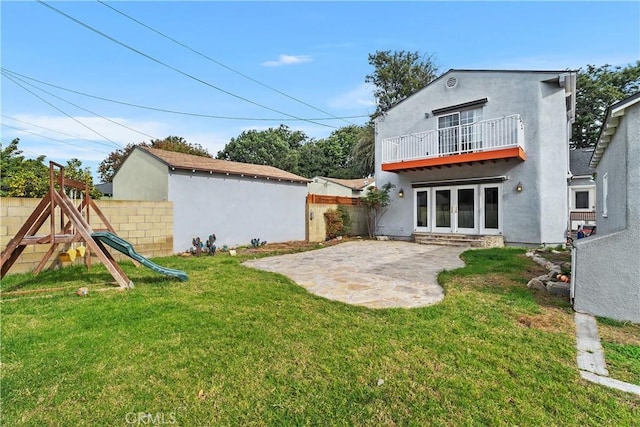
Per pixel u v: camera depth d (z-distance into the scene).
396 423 2.13
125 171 11.17
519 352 3.06
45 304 4.40
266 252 10.01
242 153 38.00
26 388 2.46
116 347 3.12
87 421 2.14
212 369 2.77
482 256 8.71
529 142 10.98
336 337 3.42
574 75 10.45
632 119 3.96
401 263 8.05
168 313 4.06
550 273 5.71
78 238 5.41
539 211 10.76
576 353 3.05
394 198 14.34
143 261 5.66
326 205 14.42
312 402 2.34
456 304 4.49
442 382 2.57
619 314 3.91
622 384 2.54
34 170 12.12
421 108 13.55
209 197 10.45
